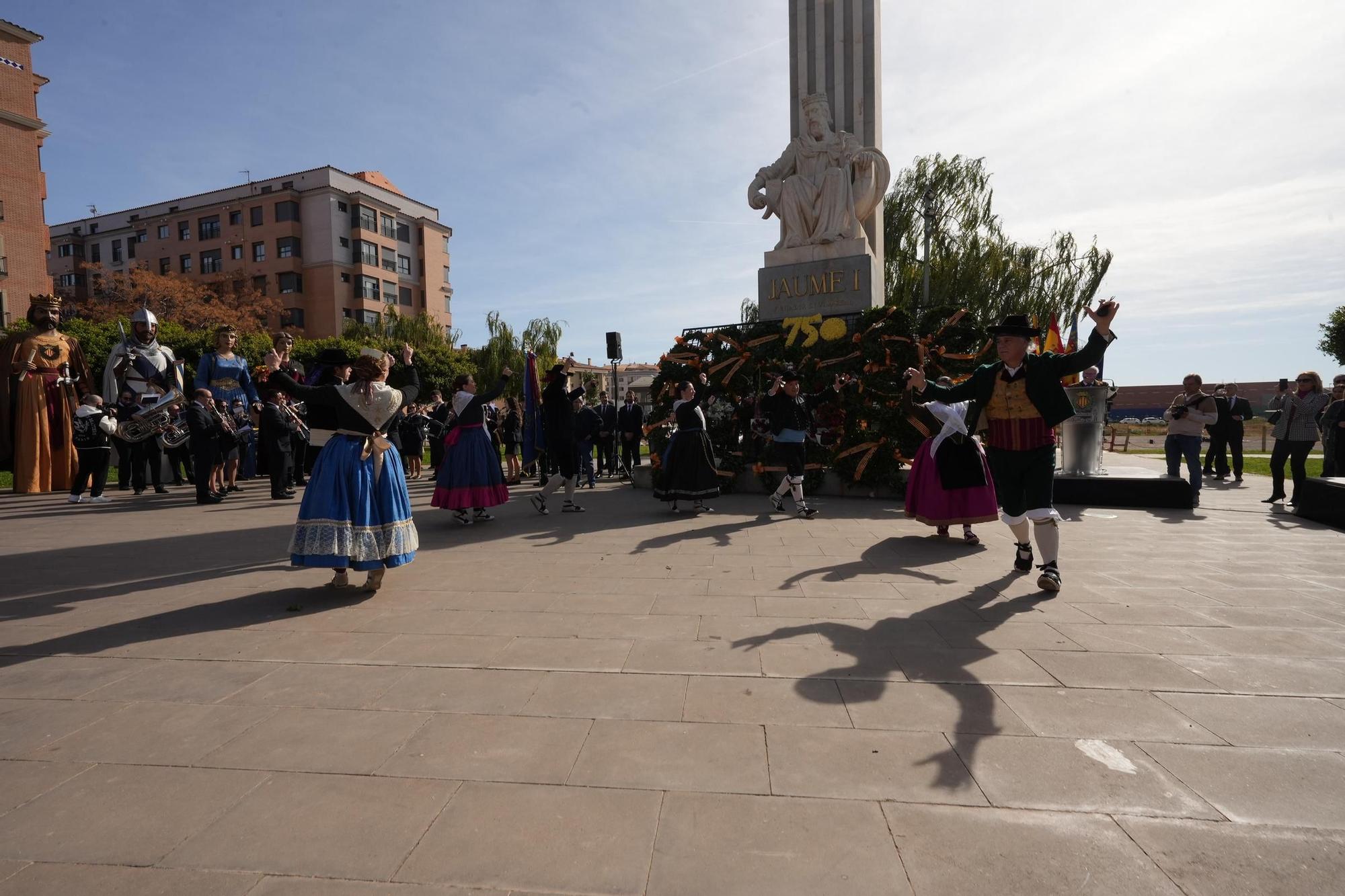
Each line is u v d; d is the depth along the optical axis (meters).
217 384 10.95
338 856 1.93
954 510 6.52
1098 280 27.59
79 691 3.13
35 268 30.61
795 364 10.70
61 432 9.80
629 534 7.32
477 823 2.08
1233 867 1.85
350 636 3.88
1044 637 3.79
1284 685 3.12
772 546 6.59
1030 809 2.14
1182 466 16.47
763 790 2.25
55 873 1.86
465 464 7.91
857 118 14.28
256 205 55.16
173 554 6.30
